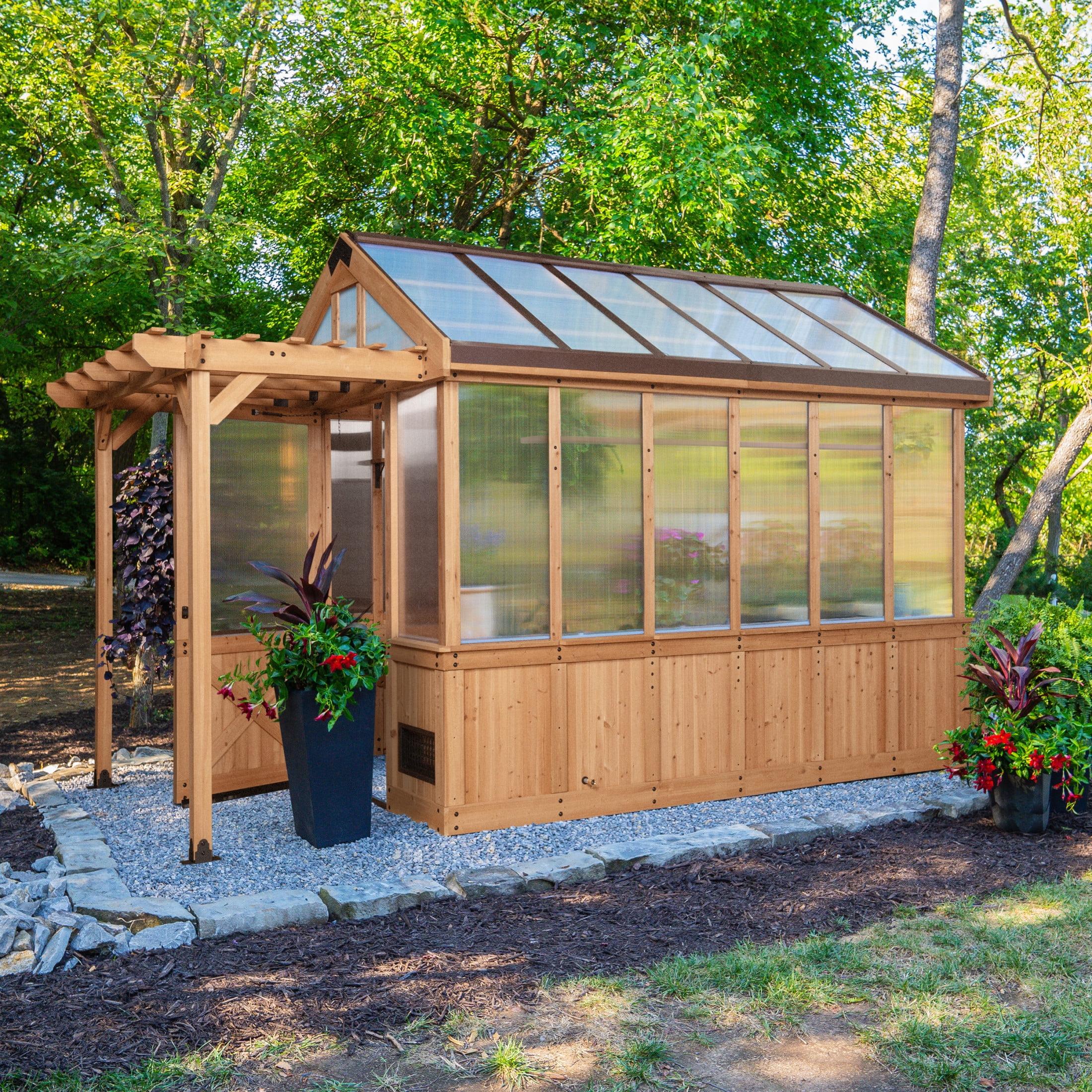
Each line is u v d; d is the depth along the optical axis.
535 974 4.17
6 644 15.42
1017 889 5.23
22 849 5.85
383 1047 3.57
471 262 7.36
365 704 6.02
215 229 10.71
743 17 12.38
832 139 15.06
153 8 9.79
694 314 7.79
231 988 4.01
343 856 5.76
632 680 6.75
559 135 13.62
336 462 8.02
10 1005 3.83
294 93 14.02
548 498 6.45
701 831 6.07
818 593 7.48
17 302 13.01
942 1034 3.65
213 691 7.20
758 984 4.06
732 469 7.12
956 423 8.16
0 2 9.83
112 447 7.55
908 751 7.91
